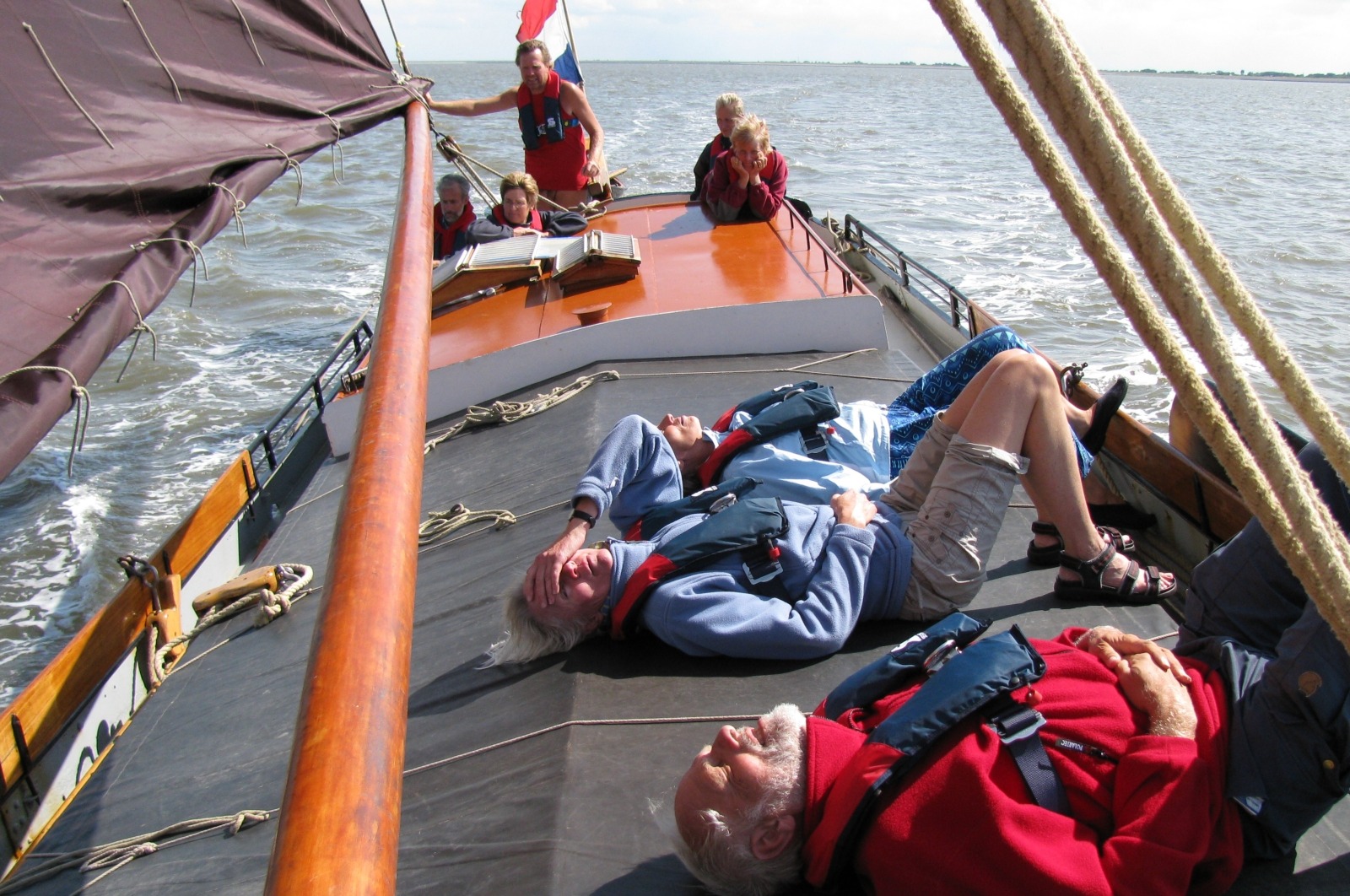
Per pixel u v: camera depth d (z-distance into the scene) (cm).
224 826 296
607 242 661
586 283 642
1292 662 193
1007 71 92
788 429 357
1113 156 92
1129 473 400
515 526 422
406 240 367
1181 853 182
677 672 284
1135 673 202
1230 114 6656
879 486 339
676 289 618
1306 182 2572
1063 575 307
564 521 408
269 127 461
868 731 219
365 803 120
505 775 258
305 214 2203
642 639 301
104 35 392
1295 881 207
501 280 663
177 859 289
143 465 1071
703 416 495
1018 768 192
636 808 237
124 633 438
